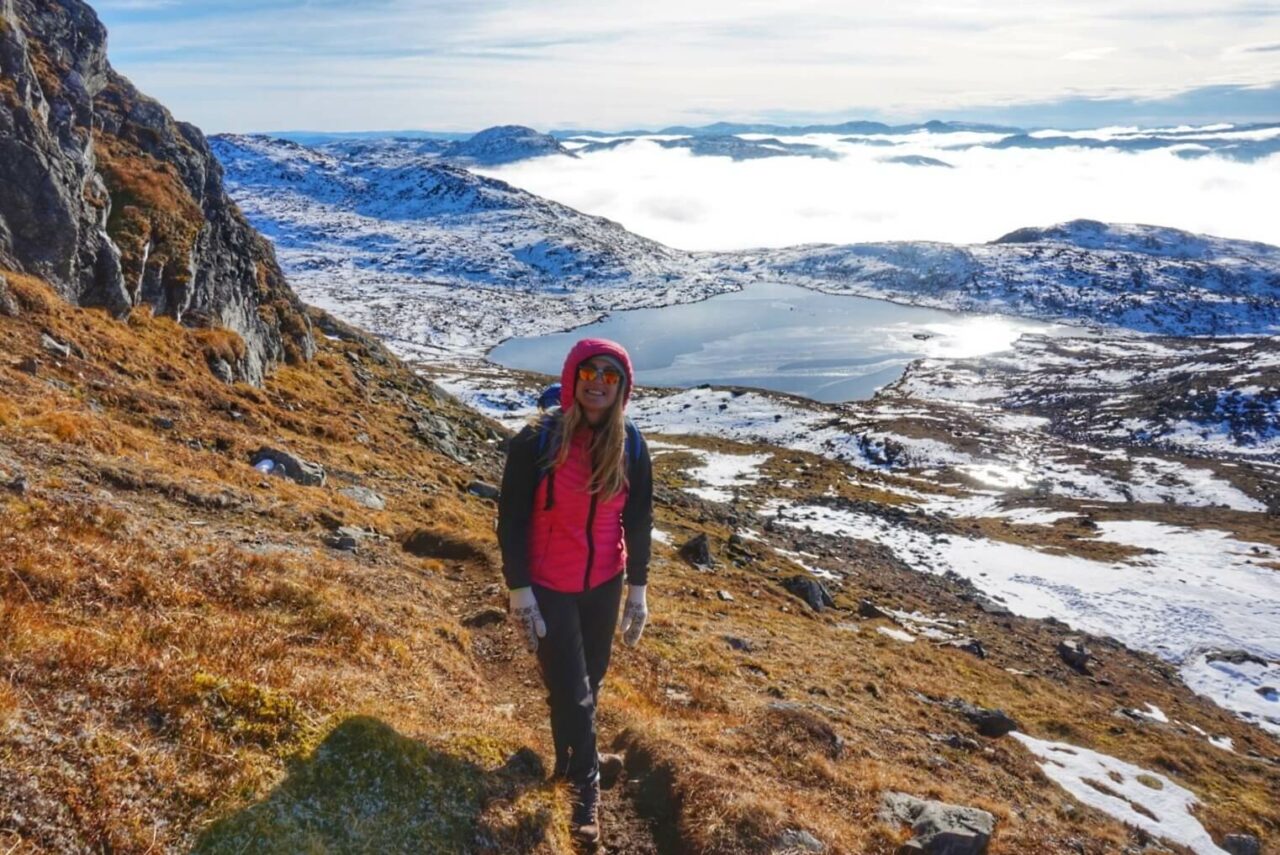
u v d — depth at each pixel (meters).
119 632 5.64
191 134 38.84
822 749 8.40
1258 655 37.88
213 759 4.46
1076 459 105.50
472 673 8.27
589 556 5.10
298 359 39.41
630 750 6.59
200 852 3.96
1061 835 10.38
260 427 24.00
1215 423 135.00
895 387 184.25
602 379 4.75
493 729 6.12
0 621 4.98
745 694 12.27
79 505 8.22
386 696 6.02
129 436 14.84
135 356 23.36
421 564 13.31
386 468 26.38
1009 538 59.69
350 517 15.41
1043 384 178.25
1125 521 68.50
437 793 4.88
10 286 20.92
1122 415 144.25
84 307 24.91
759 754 7.95
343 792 4.62
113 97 35.66
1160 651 38.59
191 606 6.86
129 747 4.30
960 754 13.22
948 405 154.50
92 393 18.53
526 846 4.80
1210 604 44.78
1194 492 89.50
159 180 32.75
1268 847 15.09
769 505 64.00
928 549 53.09
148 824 3.98
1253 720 31.94
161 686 4.80
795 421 125.25
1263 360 165.00
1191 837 13.57
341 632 7.11
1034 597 44.72
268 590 7.61
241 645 5.95
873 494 79.31
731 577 27.70
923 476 97.06
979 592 43.94
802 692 14.12
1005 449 109.00
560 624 5.15
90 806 3.91
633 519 5.27
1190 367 173.12
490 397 149.38
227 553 8.30
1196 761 19.75
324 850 4.23
